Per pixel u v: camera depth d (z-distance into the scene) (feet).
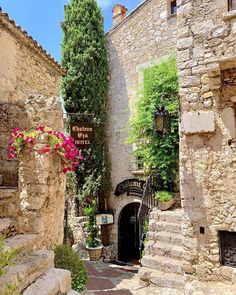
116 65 34.78
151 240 21.50
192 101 14.30
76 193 34.09
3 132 12.88
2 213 10.29
